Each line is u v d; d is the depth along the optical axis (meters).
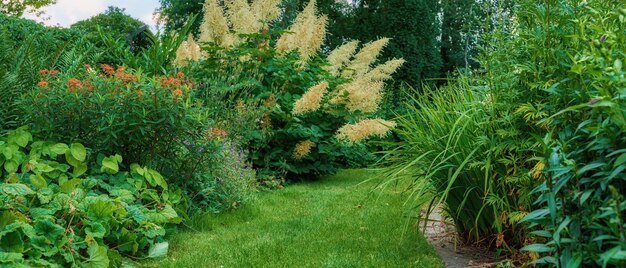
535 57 3.31
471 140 3.86
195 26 22.02
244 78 8.26
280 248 4.19
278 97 8.29
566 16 3.05
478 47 3.70
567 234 2.32
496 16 3.89
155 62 8.54
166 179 5.05
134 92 4.62
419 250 4.14
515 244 3.91
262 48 8.81
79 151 4.42
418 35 18.78
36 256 3.20
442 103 4.30
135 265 3.83
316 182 8.71
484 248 4.17
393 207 6.03
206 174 5.49
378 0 20.16
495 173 3.63
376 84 8.45
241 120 7.21
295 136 8.28
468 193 3.87
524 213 3.30
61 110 4.55
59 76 5.03
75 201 3.80
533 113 3.19
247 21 8.74
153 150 4.86
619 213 1.81
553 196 2.18
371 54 9.09
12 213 3.41
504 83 3.51
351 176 9.50
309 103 7.69
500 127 3.70
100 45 10.78
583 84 2.45
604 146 2.07
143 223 4.11
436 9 19.62
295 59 8.77
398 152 4.27
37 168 4.21
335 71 9.30
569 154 2.26
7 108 4.93
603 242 2.08
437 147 4.01
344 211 5.82
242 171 6.75
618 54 2.32
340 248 4.18
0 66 5.46
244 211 5.68
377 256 3.96
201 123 4.94
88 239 3.49
